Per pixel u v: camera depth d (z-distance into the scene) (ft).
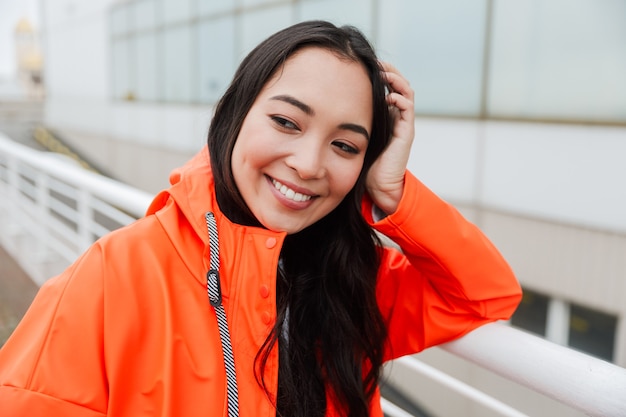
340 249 3.66
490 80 14.82
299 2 22.62
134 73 42.60
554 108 13.32
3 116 84.58
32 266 11.85
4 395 2.65
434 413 14.64
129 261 2.97
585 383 2.81
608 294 12.23
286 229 3.19
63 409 2.68
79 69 55.21
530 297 14.06
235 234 3.22
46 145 59.21
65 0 56.75
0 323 9.13
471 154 15.49
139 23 40.91
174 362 2.88
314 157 2.95
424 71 16.84
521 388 12.68
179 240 3.14
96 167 50.65
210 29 31.01
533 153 13.82
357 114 3.02
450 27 15.90
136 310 2.89
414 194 3.49
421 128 17.10
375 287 3.79
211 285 3.02
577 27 12.71
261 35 25.89
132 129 43.52
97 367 2.80
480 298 3.59
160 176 39.04
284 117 2.95
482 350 3.37
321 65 2.93
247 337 3.09
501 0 14.39
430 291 3.77
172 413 2.83
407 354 4.00
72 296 2.85
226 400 2.92
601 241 12.35
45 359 2.72
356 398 3.51
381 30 18.33
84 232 9.04
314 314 3.59
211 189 3.34
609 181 12.19
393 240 3.65
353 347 3.56
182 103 35.35
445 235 3.53
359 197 3.56
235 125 3.16
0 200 14.14
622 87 11.80
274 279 3.12
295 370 3.38
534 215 13.80
